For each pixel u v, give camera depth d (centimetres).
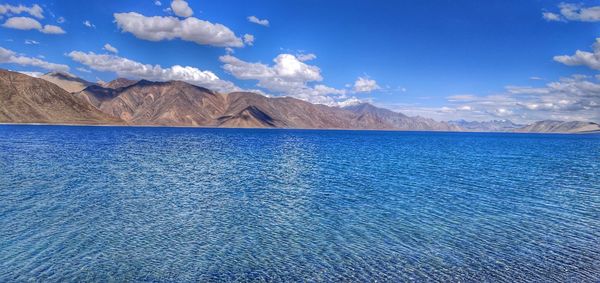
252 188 3853
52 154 6638
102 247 2066
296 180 4394
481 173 5159
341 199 3334
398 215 2798
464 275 1800
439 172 5216
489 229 2481
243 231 2383
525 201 3325
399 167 5794
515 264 1927
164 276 1742
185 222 2561
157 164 5781
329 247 2125
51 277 1705
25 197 3180
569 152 10125
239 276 1758
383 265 1898
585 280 1759
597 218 2781
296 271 1819
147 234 2294
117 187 3759
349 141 15725
